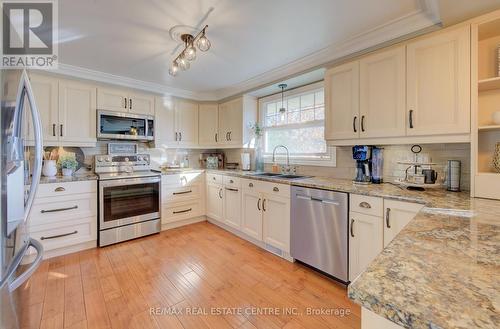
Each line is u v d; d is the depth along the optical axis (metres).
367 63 2.06
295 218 2.34
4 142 0.91
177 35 2.04
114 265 2.32
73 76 2.78
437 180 1.92
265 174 3.19
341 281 2.04
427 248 0.73
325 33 2.03
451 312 0.42
